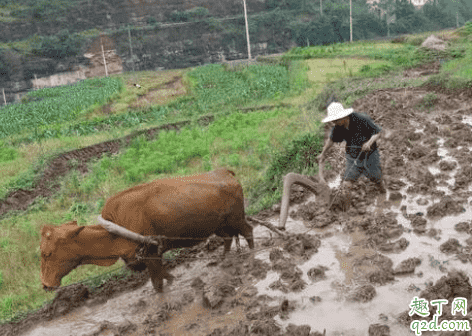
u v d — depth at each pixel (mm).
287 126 12984
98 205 9125
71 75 89188
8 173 13523
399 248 5312
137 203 4926
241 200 5359
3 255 6945
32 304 5652
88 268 6262
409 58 24016
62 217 8961
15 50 84562
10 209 10672
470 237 5273
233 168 9914
